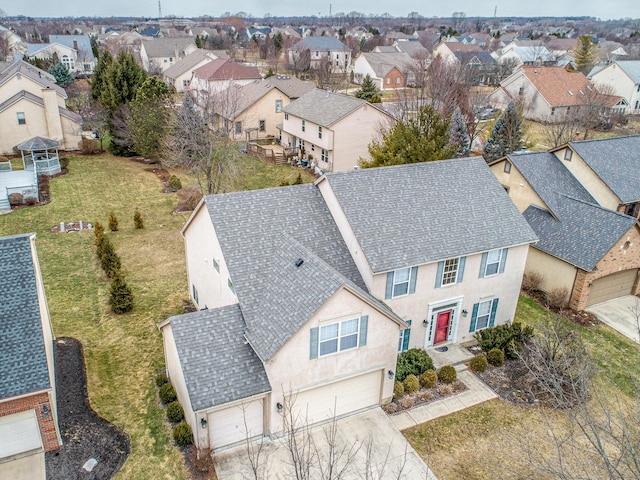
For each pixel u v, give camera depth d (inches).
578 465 668.1
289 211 882.1
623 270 1104.8
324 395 733.3
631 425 719.7
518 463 688.4
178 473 644.7
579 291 1069.1
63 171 1845.5
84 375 816.9
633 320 1066.7
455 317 944.9
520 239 943.7
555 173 1305.4
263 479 620.4
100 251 1148.5
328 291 667.4
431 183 963.3
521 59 4411.9
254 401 687.7
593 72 3388.3
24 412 633.0
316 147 2009.1
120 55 2066.9
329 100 2023.9
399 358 860.6
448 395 820.6
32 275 682.2
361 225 853.8
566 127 2140.7
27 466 639.8
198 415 642.2
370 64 3762.3
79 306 1021.2
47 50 3941.9
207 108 1781.5
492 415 780.0
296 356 674.2
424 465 682.8
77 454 661.3
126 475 636.1
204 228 904.3
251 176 1875.0
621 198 1227.9
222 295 860.6
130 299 1007.6
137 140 1910.7
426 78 2903.5
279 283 749.9
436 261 858.8
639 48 5487.2
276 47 5329.7
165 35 7249.0
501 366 896.9
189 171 1689.2
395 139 1307.8
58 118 2017.7
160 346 903.7
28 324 647.8
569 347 826.8
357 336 713.6
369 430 739.4
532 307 1110.4
